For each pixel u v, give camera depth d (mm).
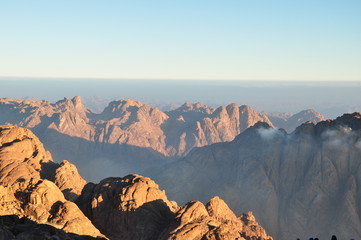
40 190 71750
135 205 79250
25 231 47062
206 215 80312
